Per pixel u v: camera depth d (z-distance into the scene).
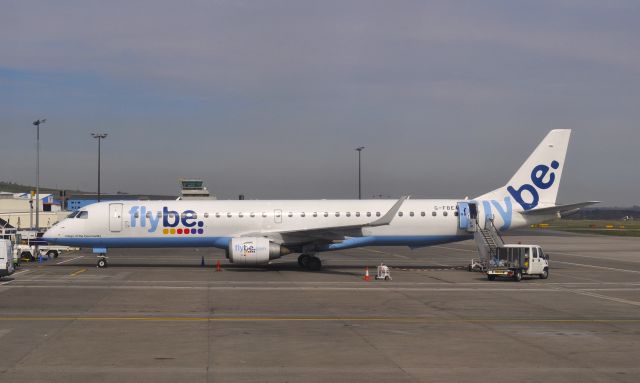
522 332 20.77
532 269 38.25
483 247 44.00
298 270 44.00
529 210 46.09
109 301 27.52
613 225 192.38
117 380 14.34
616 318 24.03
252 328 21.14
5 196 114.62
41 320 22.45
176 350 17.56
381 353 17.41
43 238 44.69
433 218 45.91
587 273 43.88
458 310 25.72
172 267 45.97
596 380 14.77
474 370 15.59
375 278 38.44
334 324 22.08
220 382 14.26
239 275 40.03
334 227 42.22
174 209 44.97
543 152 47.25
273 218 45.16
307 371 15.33
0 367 15.52
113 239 44.78
